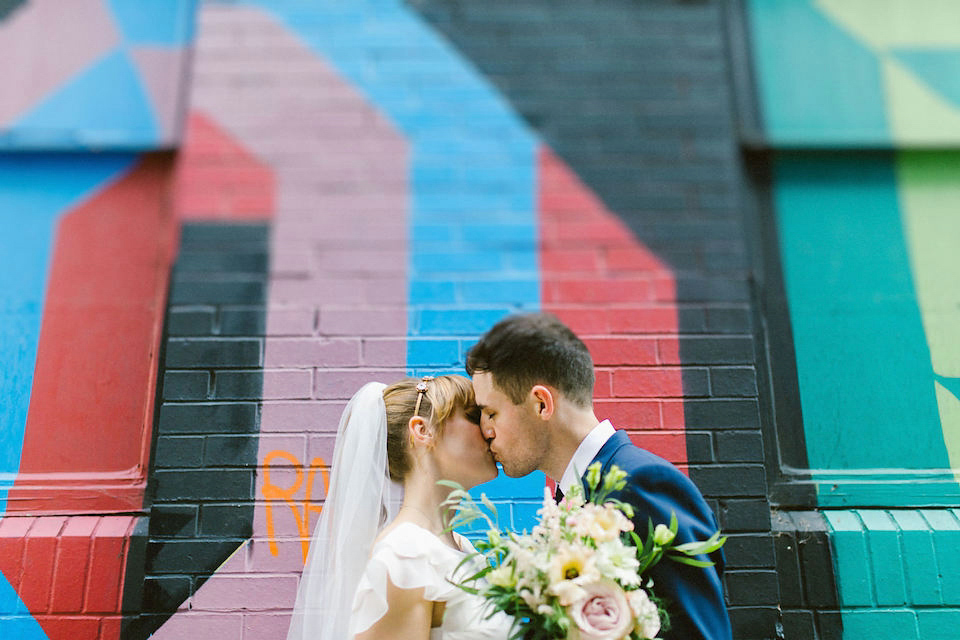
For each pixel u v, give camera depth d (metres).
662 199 2.56
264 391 2.27
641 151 2.62
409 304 2.40
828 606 2.10
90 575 2.08
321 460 2.21
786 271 2.52
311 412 2.26
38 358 2.34
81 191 2.54
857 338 2.43
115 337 2.38
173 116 2.61
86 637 2.04
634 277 2.46
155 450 2.25
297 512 2.16
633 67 2.72
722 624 1.65
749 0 2.82
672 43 2.76
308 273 2.42
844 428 2.34
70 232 2.49
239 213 2.48
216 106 2.60
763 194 2.61
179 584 2.08
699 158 2.62
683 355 2.35
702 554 1.69
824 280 2.50
